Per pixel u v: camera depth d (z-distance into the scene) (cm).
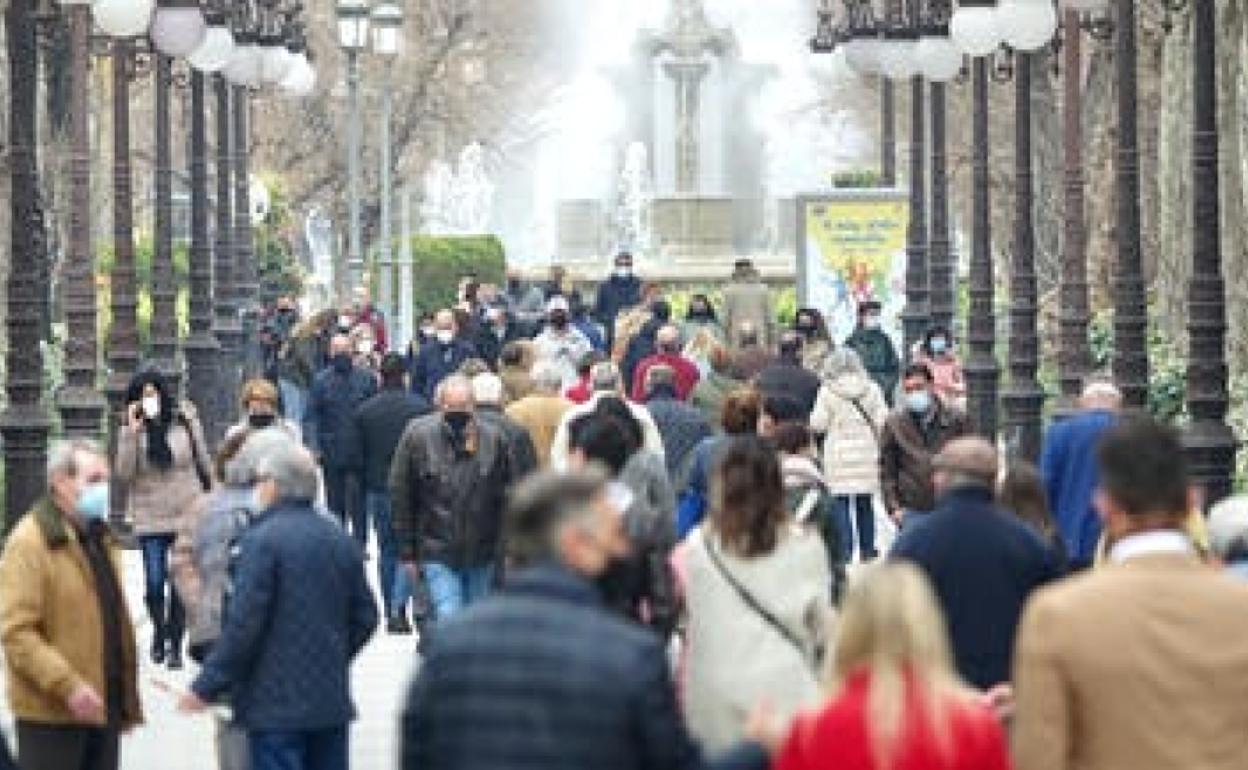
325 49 14775
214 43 7100
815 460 3606
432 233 15338
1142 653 1986
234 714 2922
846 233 8456
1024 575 2662
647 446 3816
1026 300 6284
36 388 4641
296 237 14800
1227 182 6456
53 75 8012
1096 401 3512
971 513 2680
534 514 1934
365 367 6612
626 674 1894
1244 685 1991
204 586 3403
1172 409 6234
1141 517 2067
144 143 14050
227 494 3416
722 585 2698
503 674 1897
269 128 14775
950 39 7281
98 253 9925
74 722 2833
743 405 3694
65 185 8275
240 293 10194
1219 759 1984
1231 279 6425
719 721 2680
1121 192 4941
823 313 8406
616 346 7294
